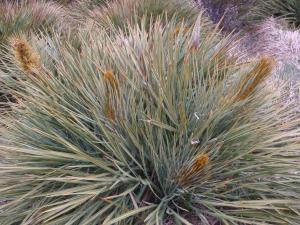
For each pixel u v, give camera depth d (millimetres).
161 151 927
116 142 936
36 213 882
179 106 966
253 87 947
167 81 1010
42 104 995
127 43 1172
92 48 1212
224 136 929
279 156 986
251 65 1067
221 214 865
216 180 934
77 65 1159
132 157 927
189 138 925
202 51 1172
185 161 911
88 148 1005
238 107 982
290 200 872
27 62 1091
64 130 1044
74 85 1081
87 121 1031
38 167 929
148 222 830
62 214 906
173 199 941
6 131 1090
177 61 1086
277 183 946
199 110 988
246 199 938
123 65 1104
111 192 933
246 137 952
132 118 957
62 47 1396
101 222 887
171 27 1296
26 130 1060
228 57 1274
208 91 1003
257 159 948
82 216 893
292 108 1191
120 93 976
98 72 1098
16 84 1545
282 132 992
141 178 937
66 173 918
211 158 906
